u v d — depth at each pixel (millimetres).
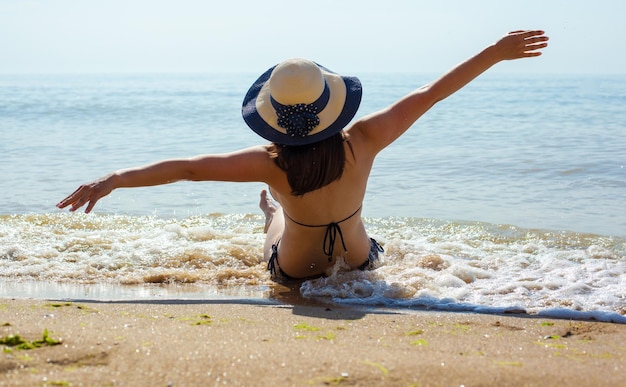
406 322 3426
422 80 69375
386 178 8828
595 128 14984
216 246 5363
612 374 2451
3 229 5883
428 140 13047
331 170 3922
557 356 2738
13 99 30984
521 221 6340
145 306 3682
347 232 4332
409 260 4922
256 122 3961
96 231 5910
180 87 55906
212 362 2438
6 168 9641
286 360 2479
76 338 2703
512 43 4176
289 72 3811
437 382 2299
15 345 2619
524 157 10297
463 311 3803
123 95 37344
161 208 7090
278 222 4996
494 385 2293
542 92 35625
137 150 12023
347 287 4246
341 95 3961
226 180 3906
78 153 11461
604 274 4551
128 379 2277
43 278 4586
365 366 2430
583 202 7164
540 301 3984
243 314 3506
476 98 29578
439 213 6754
